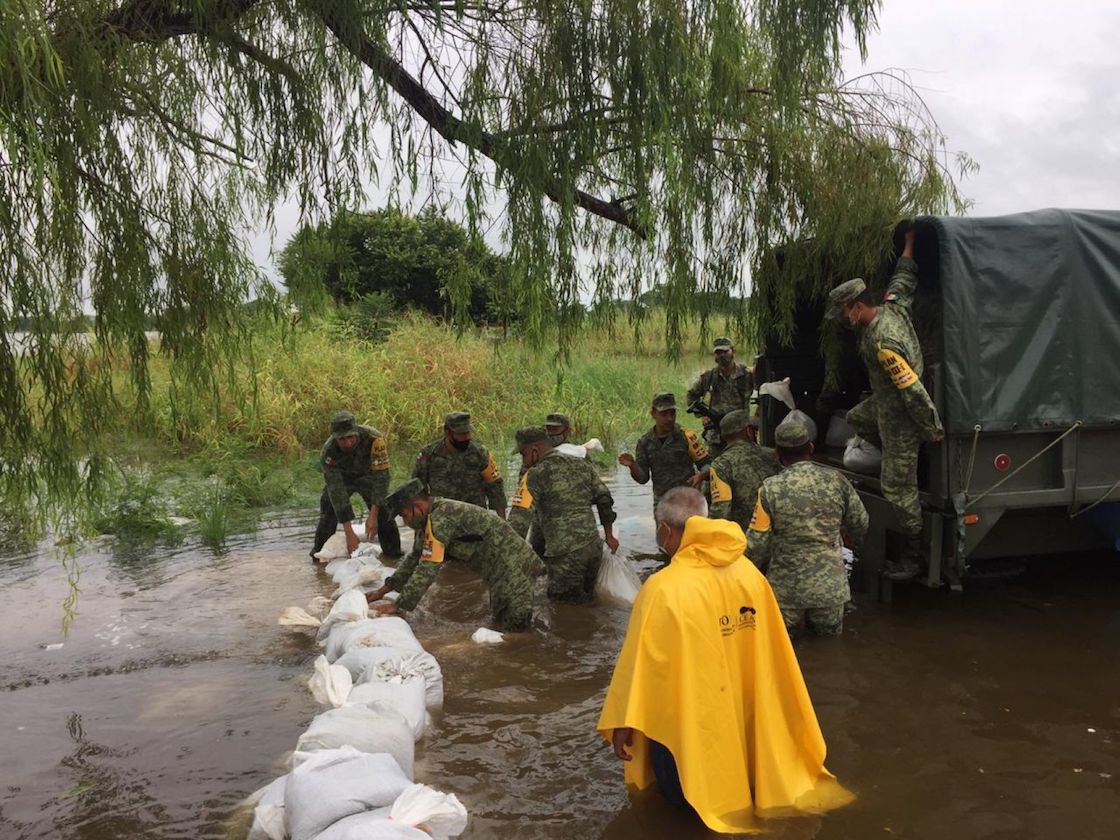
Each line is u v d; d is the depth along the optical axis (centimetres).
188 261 369
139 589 597
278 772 342
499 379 1318
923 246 520
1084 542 546
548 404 1310
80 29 307
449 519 498
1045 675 425
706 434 789
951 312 463
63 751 361
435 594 591
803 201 506
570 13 387
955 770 336
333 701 363
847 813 306
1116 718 379
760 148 471
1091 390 484
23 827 304
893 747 355
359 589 569
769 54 452
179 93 354
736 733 303
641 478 685
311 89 376
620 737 301
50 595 584
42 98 267
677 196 419
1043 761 343
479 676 441
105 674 446
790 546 466
